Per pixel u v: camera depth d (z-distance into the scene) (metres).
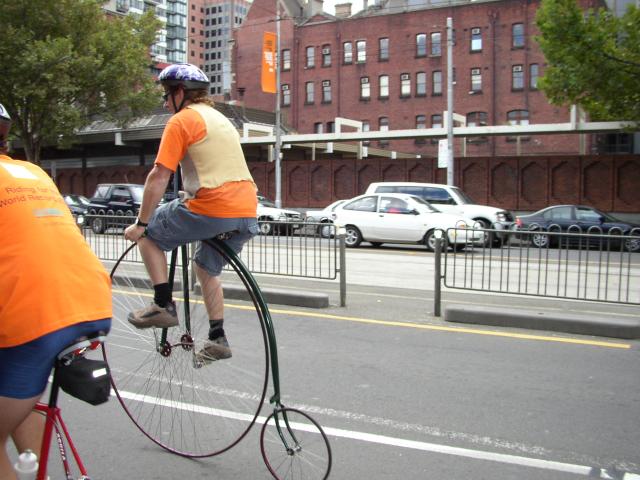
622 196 29.06
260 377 5.32
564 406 4.84
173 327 4.20
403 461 3.88
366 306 8.52
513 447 4.11
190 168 3.64
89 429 4.37
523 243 8.69
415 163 33.31
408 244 18.77
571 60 20.98
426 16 50.44
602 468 3.83
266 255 10.42
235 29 61.31
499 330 7.20
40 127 27.81
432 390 5.18
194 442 4.12
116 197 25.09
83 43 27.34
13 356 2.40
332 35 54.69
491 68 48.09
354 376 5.52
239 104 51.88
